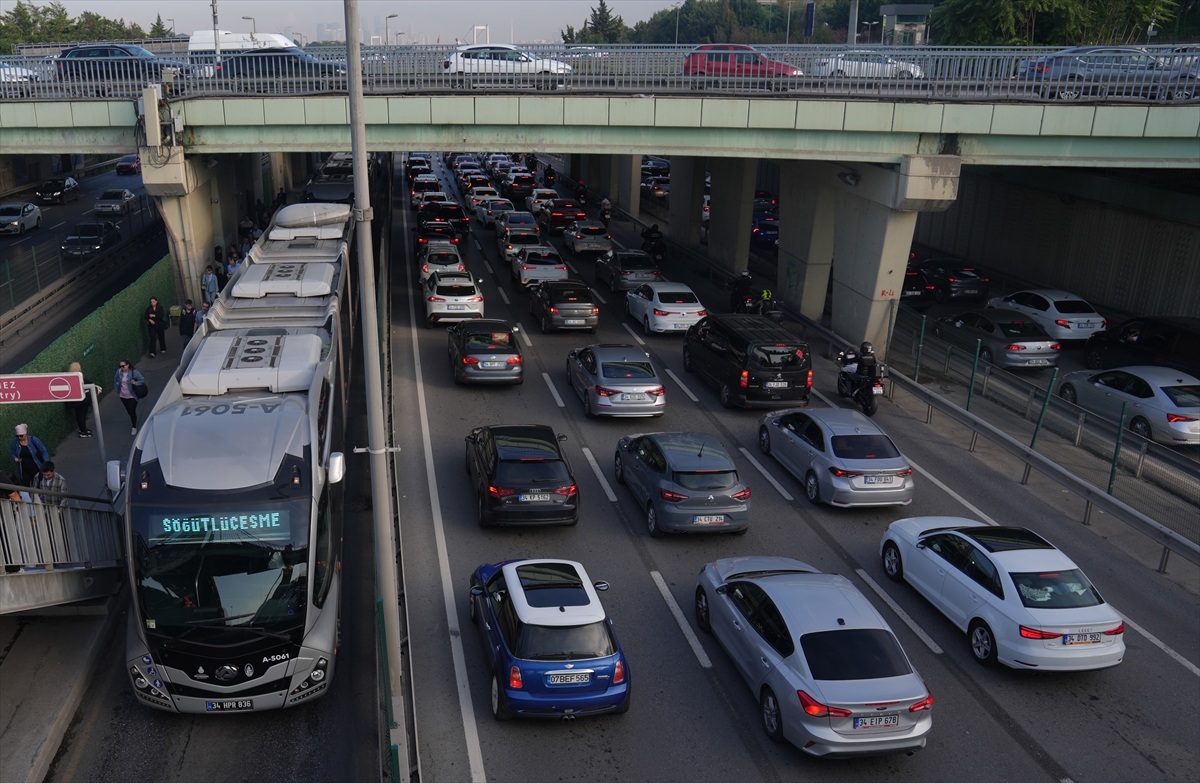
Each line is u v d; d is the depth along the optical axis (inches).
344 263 877.8
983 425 778.8
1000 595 483.8
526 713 414.9
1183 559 625.9
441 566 577.9
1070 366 1082.1
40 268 1302.9
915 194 991.0
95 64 1046.4
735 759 414.9
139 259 1665.8
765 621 446.6
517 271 1348.4
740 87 1021.2
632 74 1036.5
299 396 508.4
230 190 1466.5
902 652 416.5
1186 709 461.4
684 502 604.1
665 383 955.3
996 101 979.3
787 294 1273.4
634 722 439.2
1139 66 1019.3
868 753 395.9
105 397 900.6
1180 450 787.4
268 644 412.5
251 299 744.3
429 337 1085.1
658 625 525.3
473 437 687.1
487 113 1018.1
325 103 1023.0
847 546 625.9
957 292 1358.3
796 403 861.8
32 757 393.4
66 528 472.7
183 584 409.1
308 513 426.6
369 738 428.1
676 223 1788.9
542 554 598.2
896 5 3085.6
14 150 1048.8
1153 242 1231.5
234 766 405.4
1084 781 406.9
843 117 997.2
